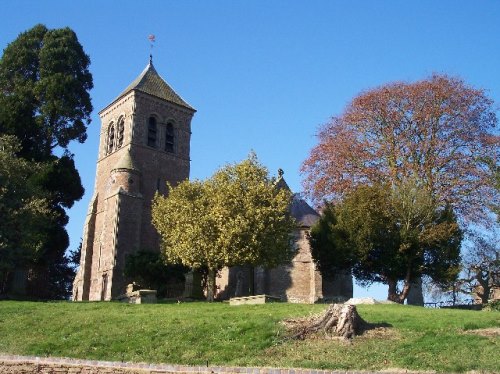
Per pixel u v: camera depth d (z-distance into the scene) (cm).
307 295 4541
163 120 5816
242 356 1716
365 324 1902
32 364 1742
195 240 3653
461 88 4319
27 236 3841
